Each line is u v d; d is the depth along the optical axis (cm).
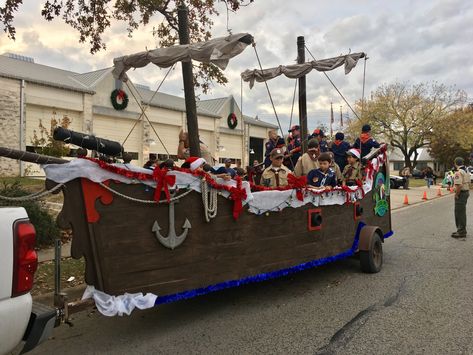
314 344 419
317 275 692
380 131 4647
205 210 440
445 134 4538
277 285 634
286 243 546
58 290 350
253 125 3956
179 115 3100
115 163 393
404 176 3253
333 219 637
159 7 955
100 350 407
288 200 544
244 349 408
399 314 502
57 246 353
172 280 419
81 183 357
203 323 478
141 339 433
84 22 969
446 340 424
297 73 784
